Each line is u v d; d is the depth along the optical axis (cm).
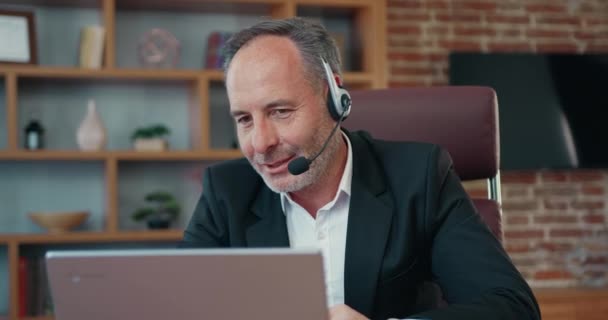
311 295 99
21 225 438
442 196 150
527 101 511
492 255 140
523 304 131
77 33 445
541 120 513
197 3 443
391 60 502
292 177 142
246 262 99
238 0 438
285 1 442
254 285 100
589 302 478
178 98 460
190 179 459
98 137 423
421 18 508
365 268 144
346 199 154
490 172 179
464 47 513
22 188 439
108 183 420
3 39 417
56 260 104
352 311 117
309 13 473
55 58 441
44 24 441
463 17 514
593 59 520
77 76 416
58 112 443
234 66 138
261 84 136
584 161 517
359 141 160
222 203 158
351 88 471
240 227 153
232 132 464
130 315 104
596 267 523
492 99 178
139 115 454
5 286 431
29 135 419
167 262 101
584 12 533
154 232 421
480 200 178
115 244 445
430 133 179
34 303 410
